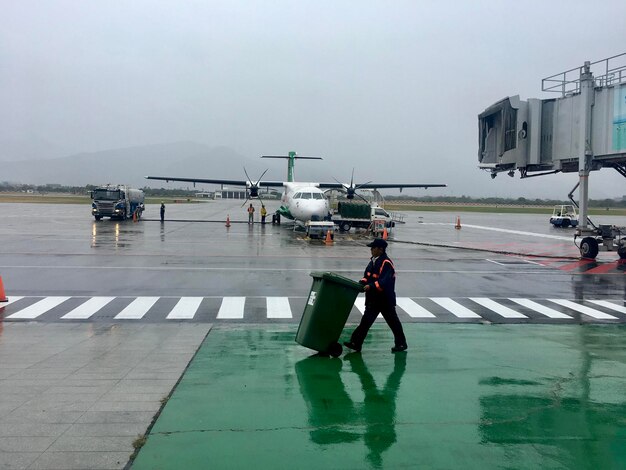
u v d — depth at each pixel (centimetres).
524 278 1817
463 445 523
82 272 1798
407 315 1202
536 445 525
